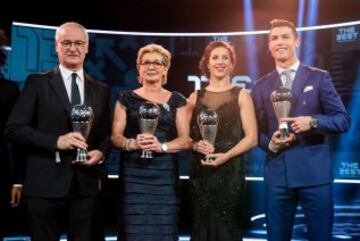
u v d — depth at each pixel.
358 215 4.52
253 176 4.62
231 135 2.89
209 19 5.02
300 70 2.87
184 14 5.02
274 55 2.88
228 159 2.83
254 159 4.61
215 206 2.88
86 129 2.57
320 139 2.80
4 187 2.79
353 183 4.55
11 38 4.48
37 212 2.56
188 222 4.73
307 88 2.81
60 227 2.68
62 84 2.65
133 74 4.75
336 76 4.46
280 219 2.80
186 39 4.69
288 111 2.73
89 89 2.72
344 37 4.43
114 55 4.74
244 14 4.96
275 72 2.94
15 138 2.54
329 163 2.79
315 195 2.74
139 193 2.78
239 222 2.91
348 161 4.44
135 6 4.99
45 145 2.52
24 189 2.61
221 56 2.96
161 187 2.79
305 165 2.75
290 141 2.73
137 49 4.75
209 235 2.88
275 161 2.83
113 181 4.75
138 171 2.79
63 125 2.61
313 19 4.77
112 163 4.75
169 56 2.94
